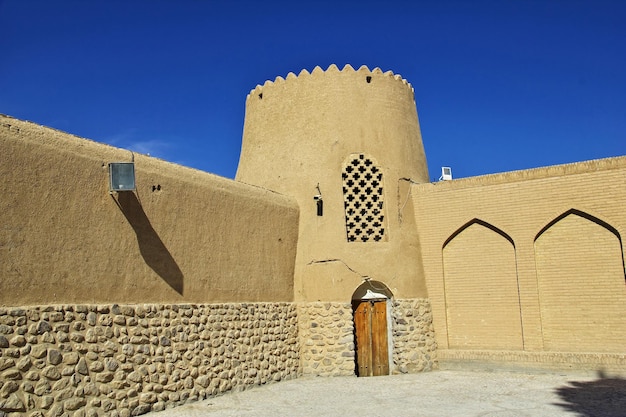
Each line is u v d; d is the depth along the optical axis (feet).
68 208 30.81
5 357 26.40
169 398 34.94
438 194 51.57
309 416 32.30
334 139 50.83
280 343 45.83
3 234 27.43
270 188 52.16
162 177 37.29
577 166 46.60
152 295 35.50
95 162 32.76
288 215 49.16
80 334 30.22
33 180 29.12
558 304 46.50
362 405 35.42
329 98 51.85
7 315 26.84
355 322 48.98
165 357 35.27
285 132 52.75
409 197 52.13
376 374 48.44
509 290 48.32
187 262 38.47
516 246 48.08
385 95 53.26
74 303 30.48
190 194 39.45
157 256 36.19
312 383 44.09
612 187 45.16
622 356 43.45
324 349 47.37
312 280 48.62
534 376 44.96
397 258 49.80
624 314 44.19
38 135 29.86
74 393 29.25
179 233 38.11
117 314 32.63
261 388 41.96
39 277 28.84
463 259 50.37
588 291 45.60
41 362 27.94
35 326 27.99
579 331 45.55
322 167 50.34
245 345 42.11
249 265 44.29
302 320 48.44
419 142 55.67
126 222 34.24
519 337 47.50
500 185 49.26
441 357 49.62
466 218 50.16
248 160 54.95
